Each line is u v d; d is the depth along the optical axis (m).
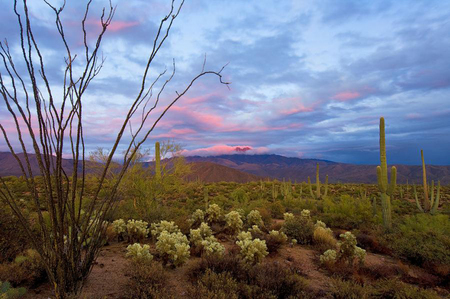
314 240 8.73
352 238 6.86
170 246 5.55
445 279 6.04
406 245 7.57
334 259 6.66
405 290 4.54
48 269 2.87
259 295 4.18
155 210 9.64
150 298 3.82
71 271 2.98
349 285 4.82
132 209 10.02
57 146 2.67
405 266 6.57
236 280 4.72
